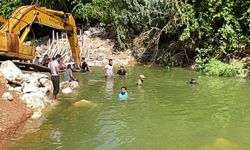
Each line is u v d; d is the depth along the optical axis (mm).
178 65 24531
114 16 28109
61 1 33500
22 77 14617
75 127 11203
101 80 19438
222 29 22094
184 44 24656
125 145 9781
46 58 20688
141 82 18141
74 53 21547
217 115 12680
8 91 13539
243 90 16812
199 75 21062
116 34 29812
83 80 19438
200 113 12914
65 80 18469
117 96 15508
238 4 22266
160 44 26969
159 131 10945
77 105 13789
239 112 13055
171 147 9680
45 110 13023
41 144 9734
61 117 12234
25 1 34688
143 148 9578
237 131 10992
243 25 22234
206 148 9633
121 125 11484
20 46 16328
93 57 26781
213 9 22453
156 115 12633
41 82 15672
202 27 22734
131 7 27141
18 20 16547
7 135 10258
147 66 24625
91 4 32344
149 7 25453
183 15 22719
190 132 10852
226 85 18031
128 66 24719
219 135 10617
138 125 11500
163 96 15570
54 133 10602
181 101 14664
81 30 31359
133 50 27781
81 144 9805
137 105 13984
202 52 23062
